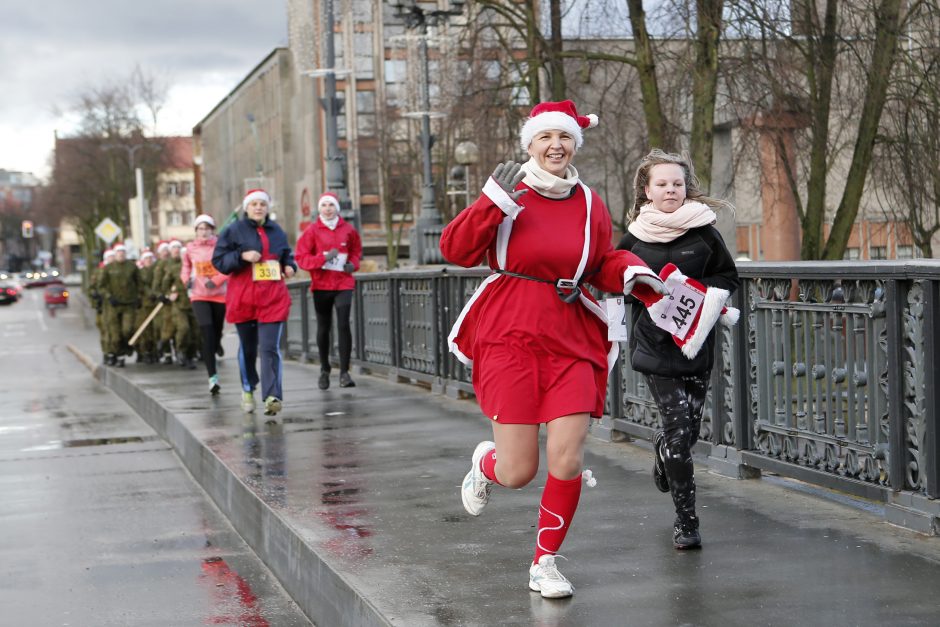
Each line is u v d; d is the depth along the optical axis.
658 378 5.30
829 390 5.96
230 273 10.70
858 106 20.16
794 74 19.08
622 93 21.67
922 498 5.25
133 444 11.59
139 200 53.44
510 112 23.14
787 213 36.69
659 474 5.39
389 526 5.99
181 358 19.09
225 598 5.99
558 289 4.53
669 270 5.05
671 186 5.30
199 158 131.12
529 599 4.54
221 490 8.20
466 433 9.29
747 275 6.57
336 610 5.05
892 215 21.44
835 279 5.79
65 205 73.94
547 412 4.52
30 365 26.34
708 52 18.53
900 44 19.39
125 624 5.59
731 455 6.84
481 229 4.43
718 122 31.69
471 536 5.68
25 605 5.95
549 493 4.57
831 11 19.11
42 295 98.00
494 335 4.55
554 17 21.77
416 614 4.39
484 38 23.30
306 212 41.84
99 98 65.81
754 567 4.86
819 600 4.37
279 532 6.28
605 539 5.46
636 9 20.09
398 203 70.81
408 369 13.41
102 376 20.12
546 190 4.54
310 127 76.44
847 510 5.82
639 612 4.31
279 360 10.76
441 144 48.19
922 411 5.24
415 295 13.01
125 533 7.57
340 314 13.16
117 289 20.00
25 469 10.27
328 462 8.11
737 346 6.74
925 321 5.15
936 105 19.03
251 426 10.12
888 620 4.11
